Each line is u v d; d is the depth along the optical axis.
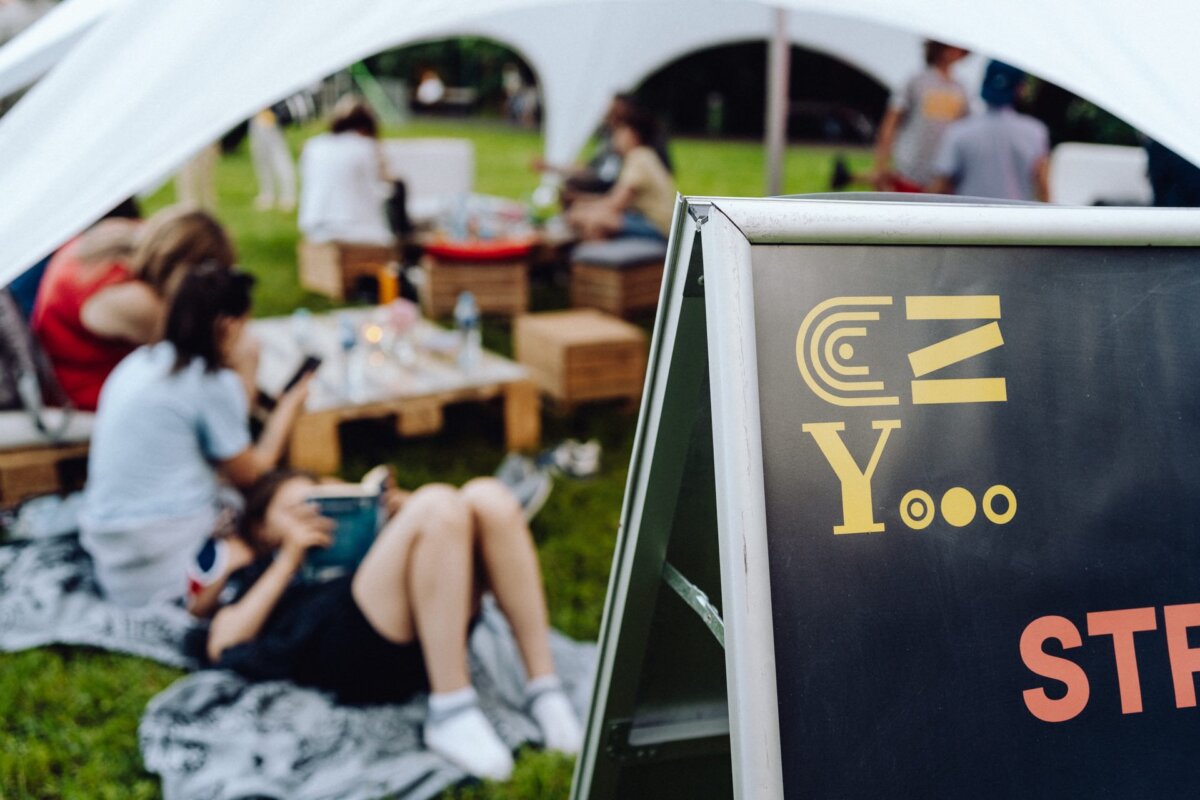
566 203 8.05
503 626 3.21
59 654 3.11
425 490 2.64
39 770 2.67
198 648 3.00
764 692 1.11
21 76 2.09
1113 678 1.27
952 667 1.21
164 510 3.17
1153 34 1.94
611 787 1.76
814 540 1.18
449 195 9.31
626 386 5.27
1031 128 5.00
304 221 7.44
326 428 4.18
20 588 3.38
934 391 1.26
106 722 2.84
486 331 6.66
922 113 5.56
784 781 1.13
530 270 7.89
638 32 8.73
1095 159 7.98
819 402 1.21
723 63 22.16
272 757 2.61
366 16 2.03
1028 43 2.07
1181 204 3.40
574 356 5.11
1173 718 1.28
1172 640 1.29
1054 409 1.30
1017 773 1.21
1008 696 1.22
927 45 5.50
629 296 6.53
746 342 1.17
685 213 1.27
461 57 25.56
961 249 1.30
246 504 2.98
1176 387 1.35
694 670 1.73
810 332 1.22
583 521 4.24
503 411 5.11
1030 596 1.25
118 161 1.87
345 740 2.68
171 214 3.58
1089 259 1.36
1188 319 1.38
